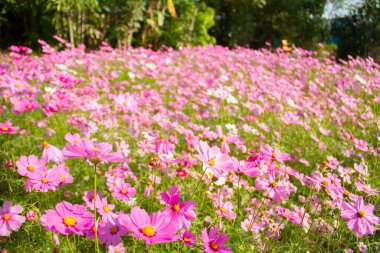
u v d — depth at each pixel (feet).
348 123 13.28
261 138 11.00
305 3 41.88
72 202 6.82
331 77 20.33
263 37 44.86
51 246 5.38
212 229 4.44
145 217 3.50
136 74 17.51
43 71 12.42
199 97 14.15
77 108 10.27
